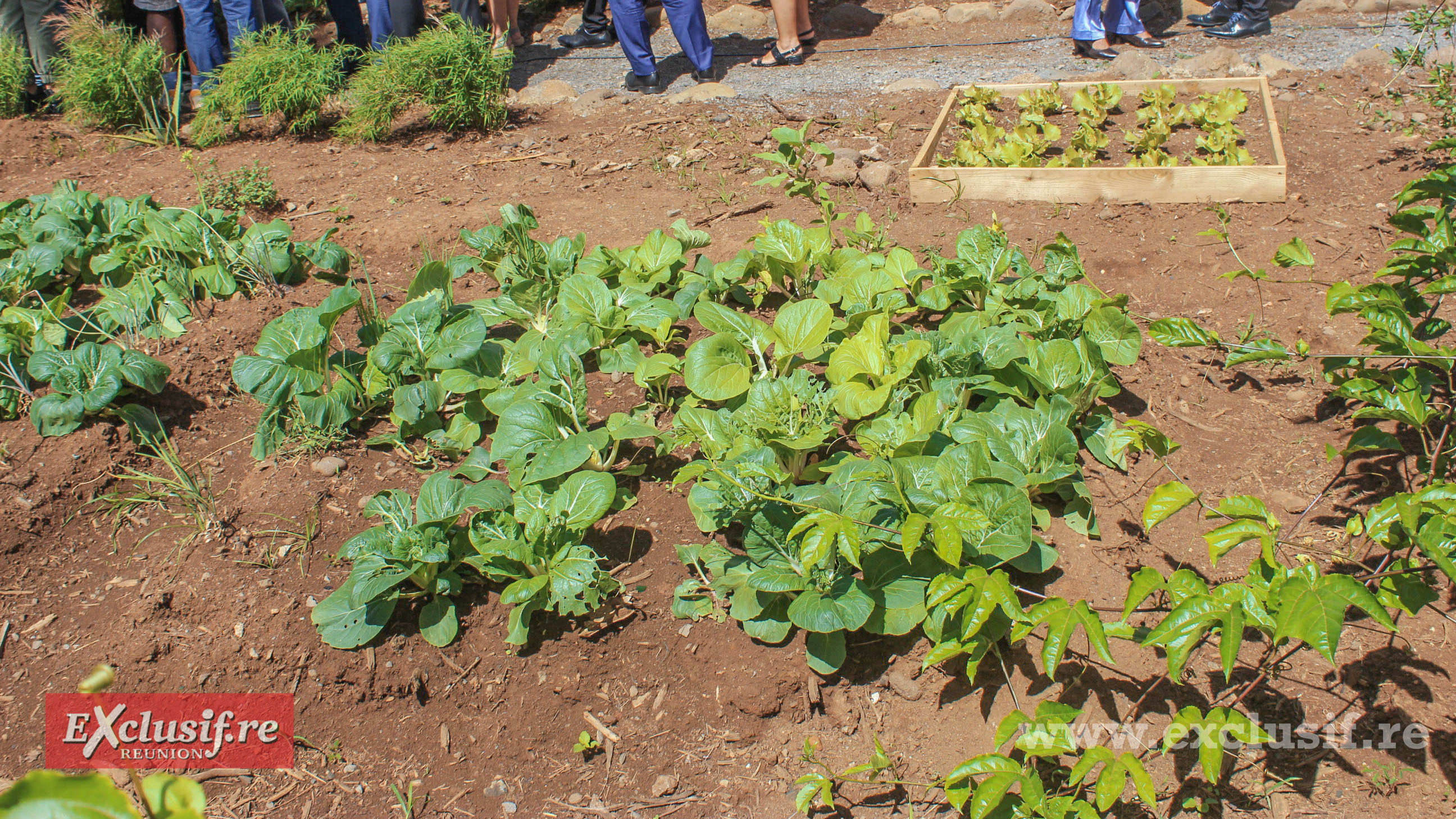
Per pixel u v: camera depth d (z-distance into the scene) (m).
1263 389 4.07
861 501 3.07
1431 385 3.51
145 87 7.91
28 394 4.25
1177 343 3.63
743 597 3.12
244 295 5.17
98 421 4.09
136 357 4.13
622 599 3.33
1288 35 8.24
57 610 3.41
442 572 3.31
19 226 5.62
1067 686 2.98
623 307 4.50
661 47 9.70
